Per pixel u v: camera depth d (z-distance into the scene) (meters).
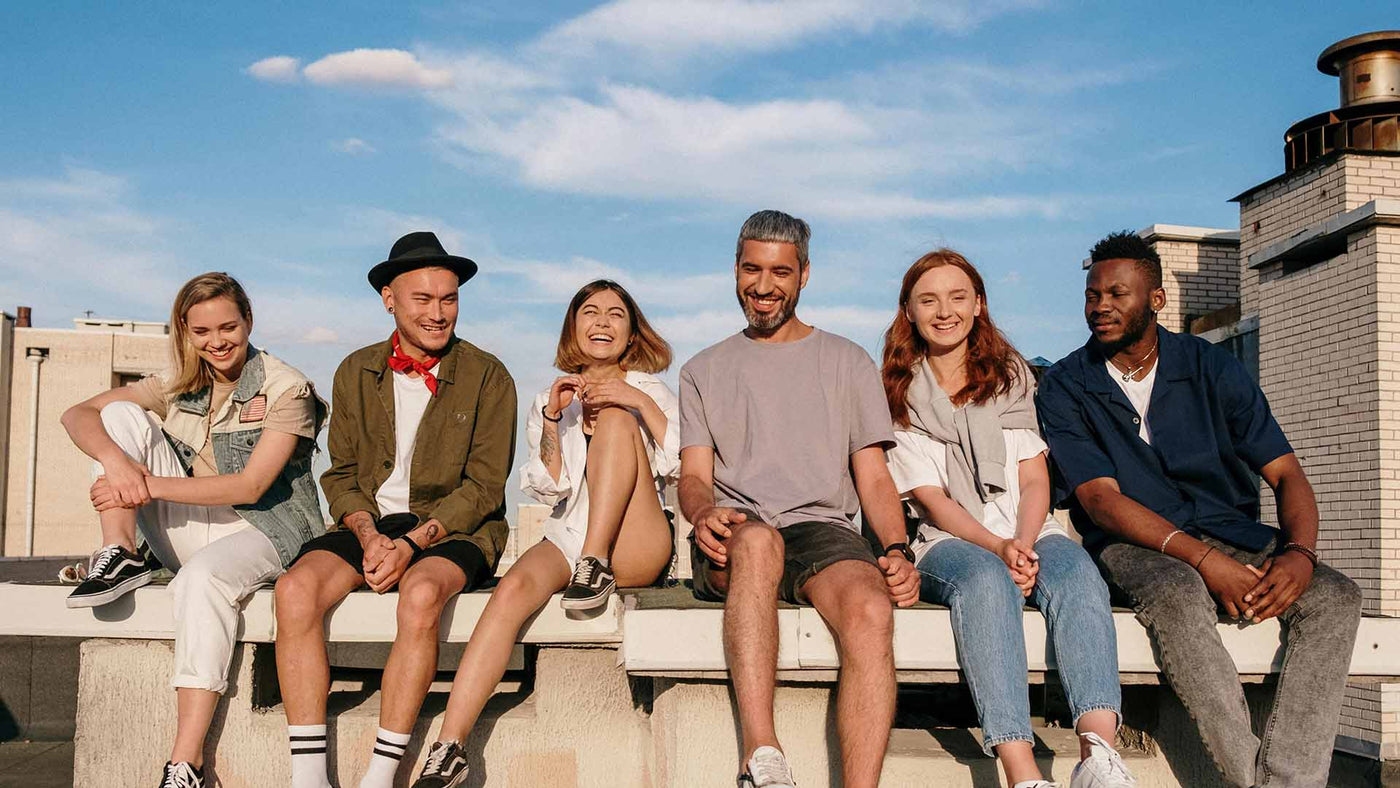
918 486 3.50
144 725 3.40
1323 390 7.39
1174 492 3.49
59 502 27.17
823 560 3.02
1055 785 2.76
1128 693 3.60
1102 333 3.53
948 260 3.61
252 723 3.36
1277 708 3.13
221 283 3.62
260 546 3.46
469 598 3.38
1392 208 6.75
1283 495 3.38
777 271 3.46
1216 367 3.53
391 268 3.70
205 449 3.74
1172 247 9.86
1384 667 3.27
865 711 2.79
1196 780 3.29
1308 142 8.33
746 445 3.48
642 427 3.75
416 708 3.13
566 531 3.58
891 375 3.72
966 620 2.97
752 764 2.67
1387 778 6.70
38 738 5.62
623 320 3.88
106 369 27.50
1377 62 8.24
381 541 3.35
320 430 3.91
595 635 3.37
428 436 3.70
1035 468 3.57
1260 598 3.07
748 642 2.82
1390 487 6.79
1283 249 7.80
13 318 27.03
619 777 3.42
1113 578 3.34
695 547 3.40
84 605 3.23
